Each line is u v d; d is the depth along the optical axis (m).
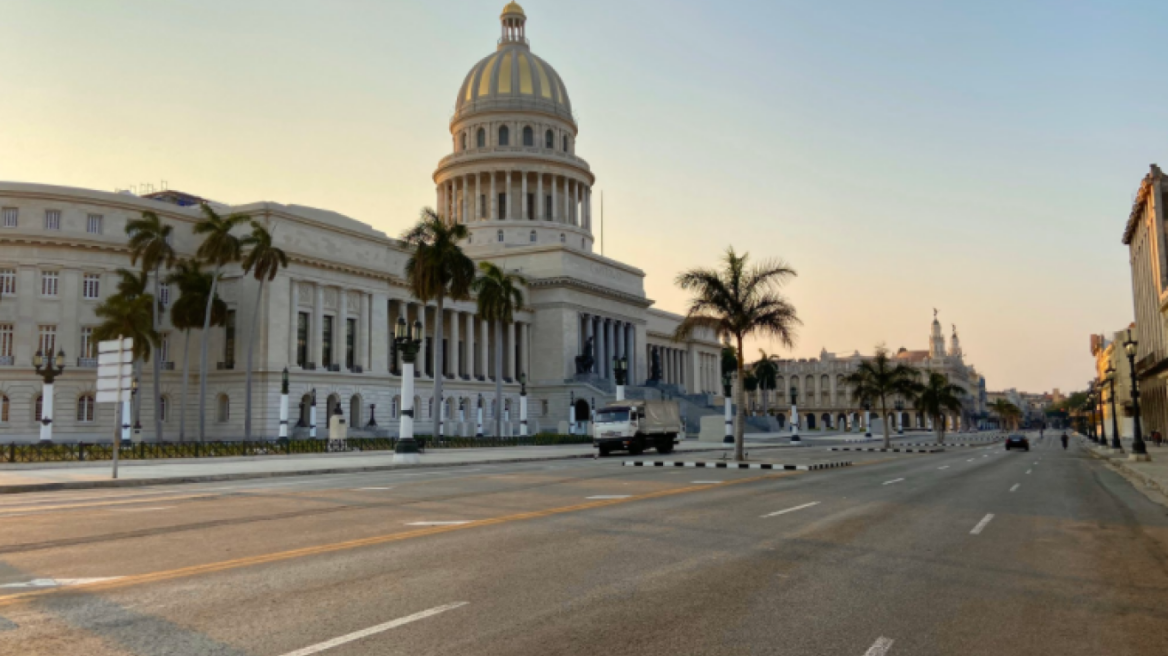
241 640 7.82
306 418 70.31
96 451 41.47
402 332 38.62
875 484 26.77
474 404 93.88
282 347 69.12
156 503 19.70
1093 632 8.61
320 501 19.98
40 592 9.77
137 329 55.44
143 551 12.62
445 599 9.53
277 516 16.92
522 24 132.25
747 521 16.59
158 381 58.16
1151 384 81.62
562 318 102.62
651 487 24.14
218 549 12.80
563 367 102.06
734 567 11.71
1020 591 10.52
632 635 8.16
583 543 13.56
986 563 12.42
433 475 29.92
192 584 10.23
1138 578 11.45
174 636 7.95
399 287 84.56
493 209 116.94
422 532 14.59
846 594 10.14
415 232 61.91
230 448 45.03
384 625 8.38
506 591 9.98
